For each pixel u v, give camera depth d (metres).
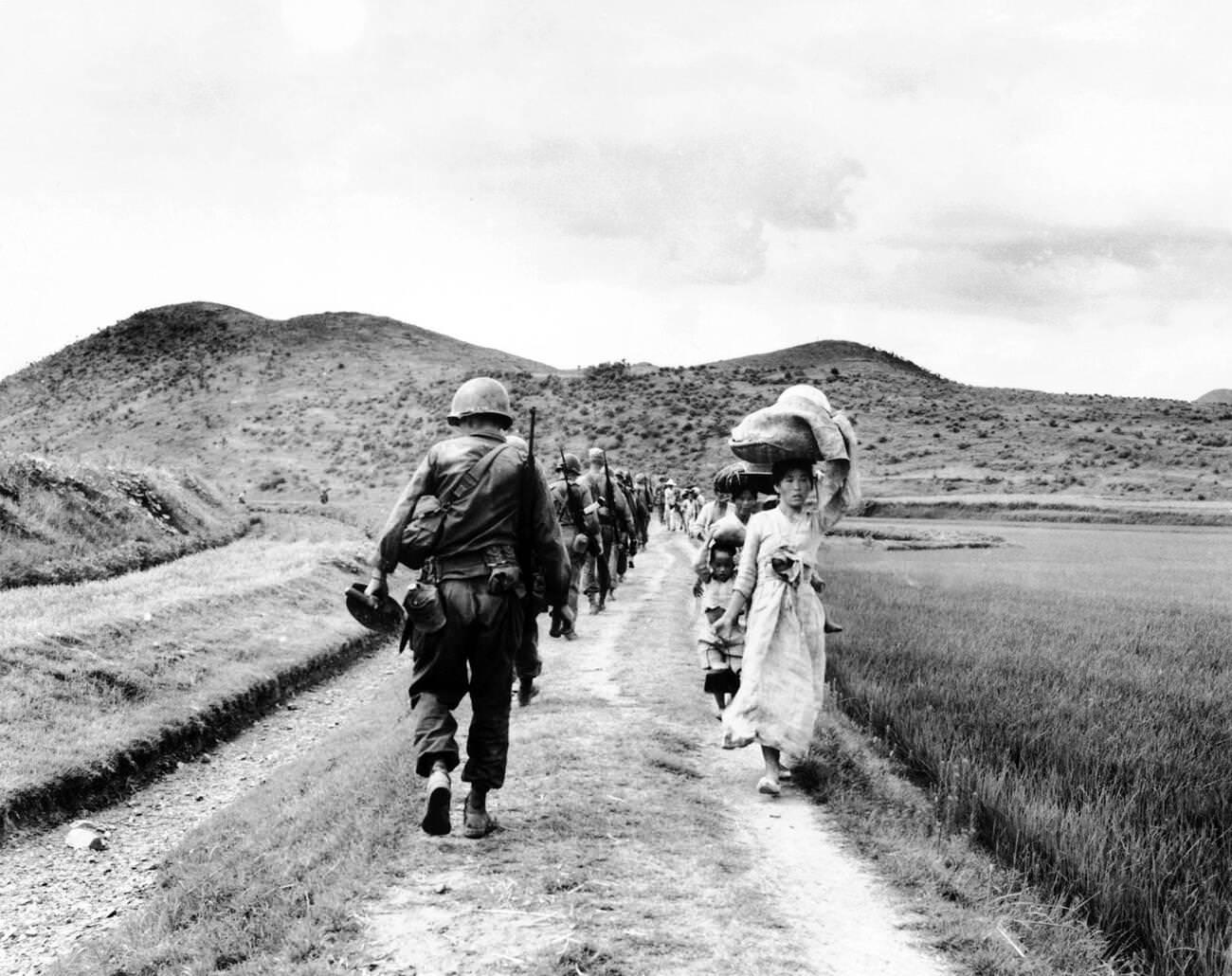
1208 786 6.58
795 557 6.75
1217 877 5.01
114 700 10.33
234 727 11.15
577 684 10.01
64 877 6.89
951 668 10.33
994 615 15.20
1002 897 4.82
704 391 101.94
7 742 8.68
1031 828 5.51
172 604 14.51
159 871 6.54
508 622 5.27
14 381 133.00
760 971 4.10
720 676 8.41
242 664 12.60
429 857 5.21
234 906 5.07
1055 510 61.19
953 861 5.32
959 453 88.44
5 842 7.43
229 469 86.25
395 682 13.09
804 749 6.54
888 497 70.50
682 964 4.13
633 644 12.52
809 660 6.70
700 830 5.74
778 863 5.34
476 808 5.46
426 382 110.69
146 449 95.81
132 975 4.51
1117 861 5.04
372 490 74.75
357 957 4.14
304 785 7.65
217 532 32.72
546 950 4.16
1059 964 4.24
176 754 9.91
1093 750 7.13
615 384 104.44
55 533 23.14
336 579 20.11
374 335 137.50
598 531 14.51
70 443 101.50
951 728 7.61
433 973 4.00
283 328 139.50
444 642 5.16
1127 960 4.36
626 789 6.41
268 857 5.86
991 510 62.25
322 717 12.02
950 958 4.29
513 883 4.86
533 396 100.88
